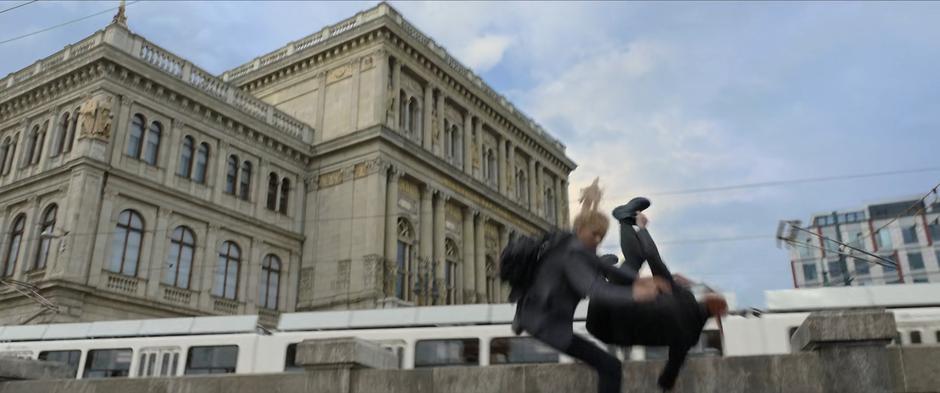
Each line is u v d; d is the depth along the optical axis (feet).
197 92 125.49
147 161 116.98
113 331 62.18
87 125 109.60
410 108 157.07
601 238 14.40
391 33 148.66
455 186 161.27
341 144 143.54
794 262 302.25
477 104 177.88
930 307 43.96
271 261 137.80
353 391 24.14
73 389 28.68
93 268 104.68
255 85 167.84
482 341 51.37
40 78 119.55
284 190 144.77
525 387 22.12
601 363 13.76
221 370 55.98
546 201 210.79
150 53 120.47
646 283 12.16
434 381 23.26
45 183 112.27
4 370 30.89
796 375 20.02
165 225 117.29
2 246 115.34
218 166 129.29
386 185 140.77
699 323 13.85
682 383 20.98
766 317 46.37
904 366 19.71
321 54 155.84
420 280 144.36
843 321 19.60
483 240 168.66
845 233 298.15
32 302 103.24
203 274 121.90
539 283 13.98
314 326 56.54
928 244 279.28
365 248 134.21
